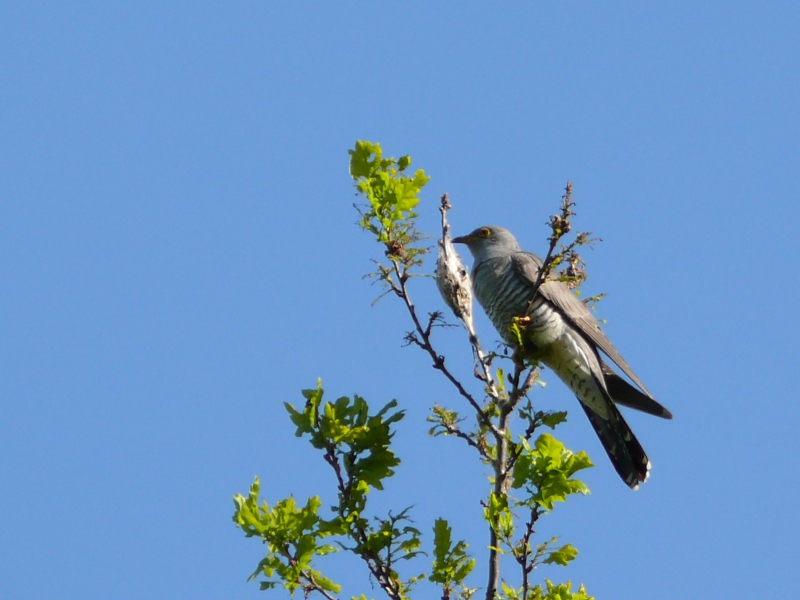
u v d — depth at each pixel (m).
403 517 8.06
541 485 7.64
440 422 8.74
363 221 8.97
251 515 7.56
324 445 8.23
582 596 8.13
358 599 7.95
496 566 7.71
